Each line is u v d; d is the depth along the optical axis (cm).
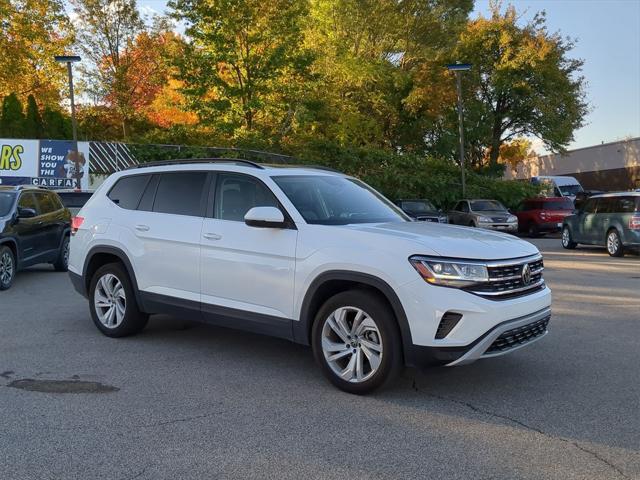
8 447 377
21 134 2834
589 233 1727
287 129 3030
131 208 654
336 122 3366
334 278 478
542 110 3594
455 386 502
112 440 388
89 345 634
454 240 468
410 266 445
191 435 397
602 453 373
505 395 480
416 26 3331
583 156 5256
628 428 414
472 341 436
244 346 634
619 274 1227
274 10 2709
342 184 610
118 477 338
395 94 3597
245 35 2720
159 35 3538
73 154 2294
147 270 618
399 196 2998
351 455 368
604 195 1689
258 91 2803
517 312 457
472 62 3706
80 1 3369
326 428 410
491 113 3762
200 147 2672
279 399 469
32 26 3303
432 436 398
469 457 366
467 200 2672
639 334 694
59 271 1291
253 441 388
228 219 564
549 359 586
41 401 461
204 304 569
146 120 3684
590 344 646
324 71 3172
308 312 498
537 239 2441
